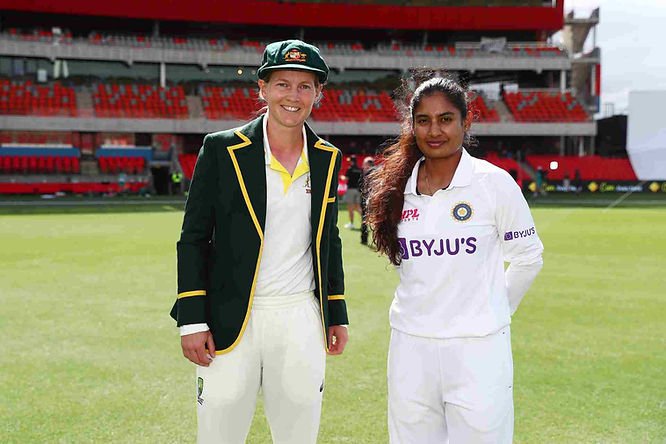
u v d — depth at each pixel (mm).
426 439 2492
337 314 2783
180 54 33031
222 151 2508
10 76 32219
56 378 4496
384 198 2479
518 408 3963
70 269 9156
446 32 38219
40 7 30766
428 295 2412
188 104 33469
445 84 2357
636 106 33438
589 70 37562
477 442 2354
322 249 2598
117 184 29859
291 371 2588
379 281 8328
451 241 2373
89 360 4922
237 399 2555
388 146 2588
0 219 17234
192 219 2537
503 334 2420
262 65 2488
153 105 32562
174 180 30078
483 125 34250
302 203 2566
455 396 2375
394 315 2543
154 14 32562
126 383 4410
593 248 11781
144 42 32688
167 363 4859
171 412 3904
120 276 8602
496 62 35406
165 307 6746
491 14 35469
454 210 2375
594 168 33781
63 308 6684
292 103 2463
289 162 2572
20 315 6375
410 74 2576
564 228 15531
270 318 2545
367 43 38344
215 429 2596
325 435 3580
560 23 35656
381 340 5508
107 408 3957
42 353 5094
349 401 4086
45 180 29109
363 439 3529
